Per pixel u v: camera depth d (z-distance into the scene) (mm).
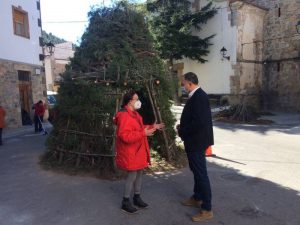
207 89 21000
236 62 19203
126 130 4480
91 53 7555
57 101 7758
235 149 9242
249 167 7254
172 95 7875
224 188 5816
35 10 17969
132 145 4590
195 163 4500
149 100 7508
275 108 20391
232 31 19203
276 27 20000
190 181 6199
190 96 4578
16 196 5656
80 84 7102
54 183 6246
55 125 7719
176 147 7988
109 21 7742
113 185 6020
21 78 16672
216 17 20031
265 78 20828
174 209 4887
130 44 7559
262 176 6547
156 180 6258
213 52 20406
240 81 19438
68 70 7664
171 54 20031
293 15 18969
